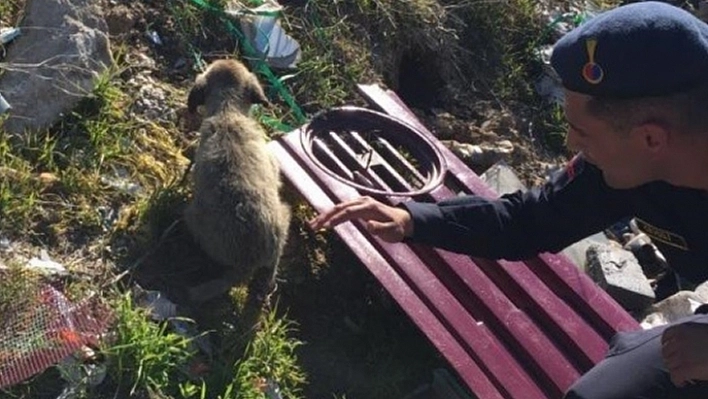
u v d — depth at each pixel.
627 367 1.87
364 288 2.98
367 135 3.23
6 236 2.68
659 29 1.60
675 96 1.60
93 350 2.45
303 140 3.09
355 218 2.03
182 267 2.76
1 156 2.81
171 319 2.60
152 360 2.45
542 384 2.58
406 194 2.99
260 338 2.65
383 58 3.72
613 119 1.63
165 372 2.46
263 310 2.75
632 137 1.63
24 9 3.14
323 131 3.18
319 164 3.01
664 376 1.83
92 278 2.65
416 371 2.84
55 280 2.61
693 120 1.61
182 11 3.42
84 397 2.38
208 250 2.73
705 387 1.81
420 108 3.77
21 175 2.79
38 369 2.37
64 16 3.06
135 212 2.83
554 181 2.03
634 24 1.60
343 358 2.81
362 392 2.75
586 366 2.61
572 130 1.70
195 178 2.76
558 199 2.00
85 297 2.57
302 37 3.60
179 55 3.37
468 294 2.76
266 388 2.59
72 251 2.71
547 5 4.23
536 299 2.75
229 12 3.49
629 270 3.23
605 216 1.98
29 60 3.00
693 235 1.81
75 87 2.99
